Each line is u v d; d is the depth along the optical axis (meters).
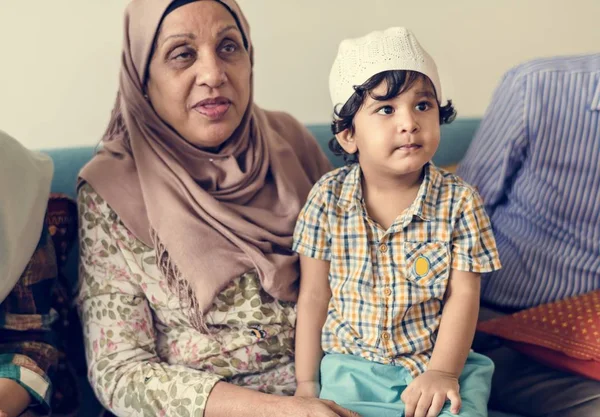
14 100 1.86
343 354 1.33
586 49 2.33
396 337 1.30
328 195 1.38
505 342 1.51
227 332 1.40
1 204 1.27
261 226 1.47
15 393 1.22
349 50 1.34
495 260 1.29
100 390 1.34
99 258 1.42
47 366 1.32
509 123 1.57
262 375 1.40
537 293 1.57
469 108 2.29
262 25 2.02
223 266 1.39
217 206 1.43
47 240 1.44
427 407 1.19
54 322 1.45
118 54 1.90
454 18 2.20
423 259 1.31
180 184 1.45
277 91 2.08
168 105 1.43
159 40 1.40
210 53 1.39
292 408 1.21
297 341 1.39
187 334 1.42
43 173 1.43
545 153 1.54
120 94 1.53
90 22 1.87
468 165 1.71
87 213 1.44
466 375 1.30
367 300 1.32
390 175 1.32
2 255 1.27
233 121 1.45
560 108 1.51
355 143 1.36
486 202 1.67
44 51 1.85
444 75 2.24
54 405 1.41
